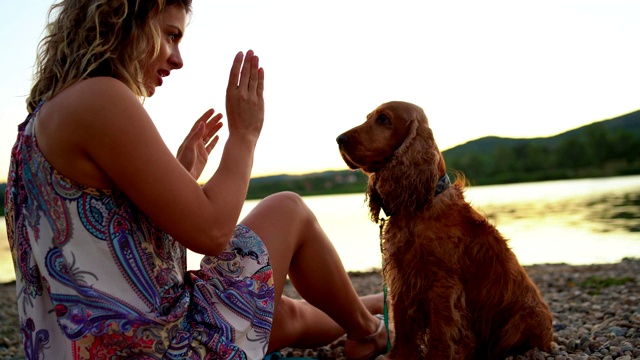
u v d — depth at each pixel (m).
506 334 2.75
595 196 17.12
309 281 2.35
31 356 1.61
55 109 1.52
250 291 1.89
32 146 1.58
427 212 2.72
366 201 3.22
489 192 23.08
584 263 6.90
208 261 1.93
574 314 3.94
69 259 1.55
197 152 2.14
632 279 5.20
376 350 2.75
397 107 3.07
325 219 14.55
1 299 6.22
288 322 2.52
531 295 2.82
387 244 2.86
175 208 1.57
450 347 2.61
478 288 2.74
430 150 2.88
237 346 1.76
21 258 1.63
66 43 1.65
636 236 8.68
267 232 2.10
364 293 5.52
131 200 1.63
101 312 1.54
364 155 3.04
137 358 1.58
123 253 1.60
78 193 1.56
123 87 1.54
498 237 2.81
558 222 10.79
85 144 1.49
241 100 1.82
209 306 1.77
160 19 1.80
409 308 2.74
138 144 1.51
